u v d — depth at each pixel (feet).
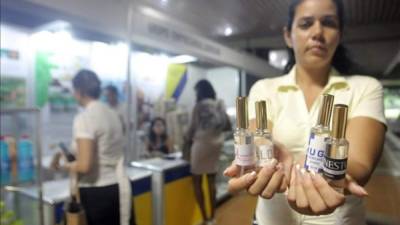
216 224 4.92
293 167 1.37
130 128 6.86
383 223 2.04
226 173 1.38
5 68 5.85
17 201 4.33
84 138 4.16
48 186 4.75
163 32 4.43
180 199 6.50
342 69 2.13
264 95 2.08
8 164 4.47
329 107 1.24
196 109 6.59
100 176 4.33
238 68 5.83
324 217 1.82
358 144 1.62
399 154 3.50
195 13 3.65
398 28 4.68
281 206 1.93
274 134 1.90
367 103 1.80
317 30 1.73
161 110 7.78
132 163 6.42
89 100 4.46
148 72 7.47
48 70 6.54
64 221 3.99
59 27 4.77
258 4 2.89
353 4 3.53
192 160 6.41
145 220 5.88
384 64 6.70
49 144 6.41
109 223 4.39
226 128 6.40
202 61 6.59
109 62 7.06
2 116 4.72
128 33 4.49
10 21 4.73
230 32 4.56
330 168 1.17
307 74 1.98
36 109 4.32
